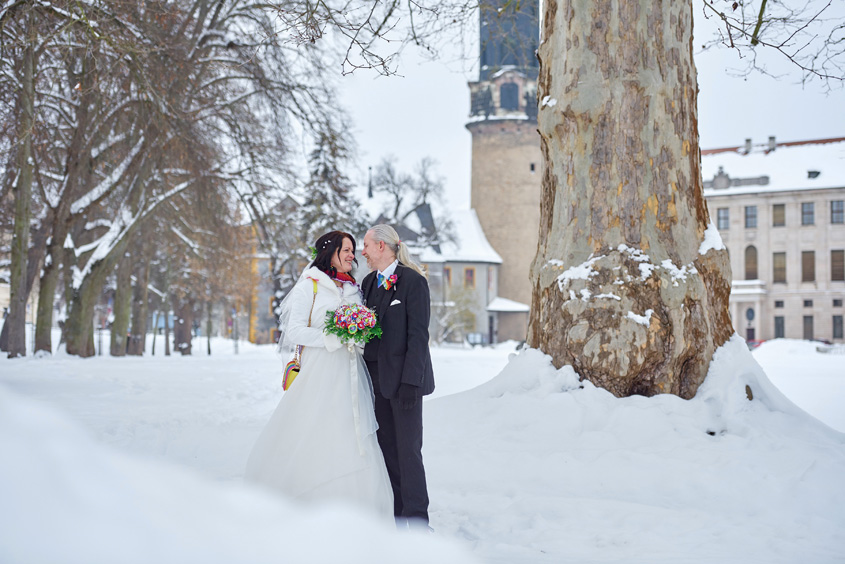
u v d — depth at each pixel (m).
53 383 15.17
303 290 4.87
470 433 7.80
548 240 9.38
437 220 72.56
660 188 8.86
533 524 5.16
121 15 18.77
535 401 8.09
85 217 31.27
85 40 17.34
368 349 4.89
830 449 6.70
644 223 8.79
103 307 61.38
